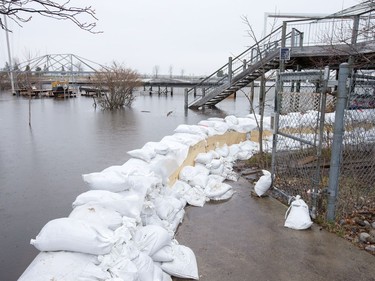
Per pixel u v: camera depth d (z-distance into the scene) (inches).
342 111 121.8
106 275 68.9
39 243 69.5
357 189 149.3
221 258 106.7
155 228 94.7
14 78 1294.3
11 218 162.6
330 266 102.0
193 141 187.6
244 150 246.7
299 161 161.5
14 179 223.9
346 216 135.7
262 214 141.9
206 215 141.2
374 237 119.0
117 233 78.7
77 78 1628.9
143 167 126.5
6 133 422.6
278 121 160.7
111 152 310.5
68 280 62.4
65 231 69.6
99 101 829.2
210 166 186.4
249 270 100.0
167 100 1172.5
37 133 423.8
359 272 98.8
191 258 101.4
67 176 231.1
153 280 83.0
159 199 119.6
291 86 228.7
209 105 761.6
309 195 140.2
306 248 112.7
